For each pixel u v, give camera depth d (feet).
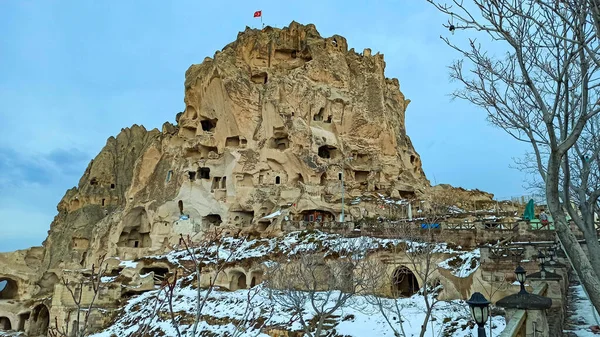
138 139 356.79
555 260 72.18
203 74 261.24
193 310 124.67
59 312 150.10
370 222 147.54
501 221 138.82
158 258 181.88
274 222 192.54
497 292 83.35
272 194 224.94
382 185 232.94
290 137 233.14
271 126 240.53
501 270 85.56
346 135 249.96
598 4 28.32
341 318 93.15
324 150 243.60
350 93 260.42
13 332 205.87
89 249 269.64
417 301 98.53
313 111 245.04
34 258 291.79
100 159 335.47
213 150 253.85
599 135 46.11
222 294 132.77
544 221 117.19
